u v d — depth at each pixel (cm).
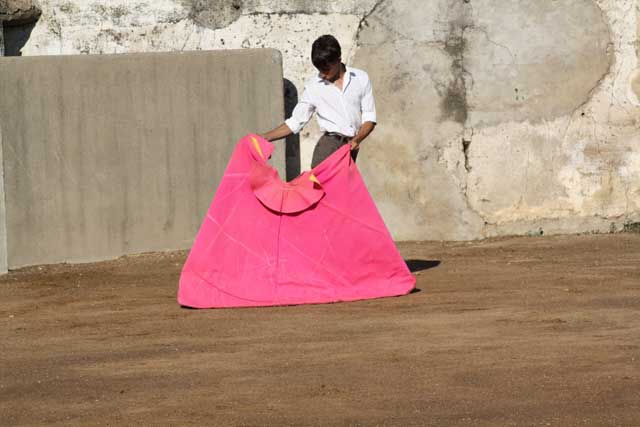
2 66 3481
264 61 3569
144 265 3406
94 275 3294
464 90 3700
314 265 2739
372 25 3712
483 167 3712
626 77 3712
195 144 3584
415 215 3722
